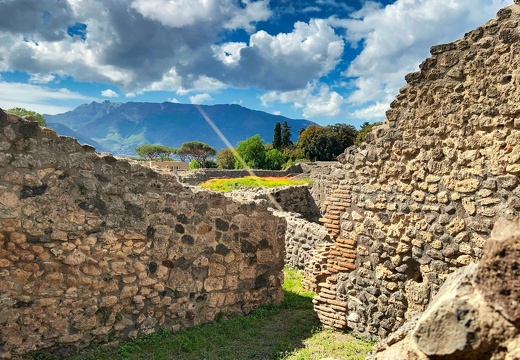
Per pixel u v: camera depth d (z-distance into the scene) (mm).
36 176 5906
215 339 7160
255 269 8781
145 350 6672
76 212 6277
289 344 7031
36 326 5941
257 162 62406
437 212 6352
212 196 7973
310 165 35312
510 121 5523
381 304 7105
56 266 6105
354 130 70750
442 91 6270
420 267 6598
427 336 2850
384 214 7047
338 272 7742
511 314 2592
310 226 11938
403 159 6789
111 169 6668
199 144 90688
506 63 5578
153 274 7180
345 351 6758
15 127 5738
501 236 2793
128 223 6840
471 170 5949
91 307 6469
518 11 5516
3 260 5656
